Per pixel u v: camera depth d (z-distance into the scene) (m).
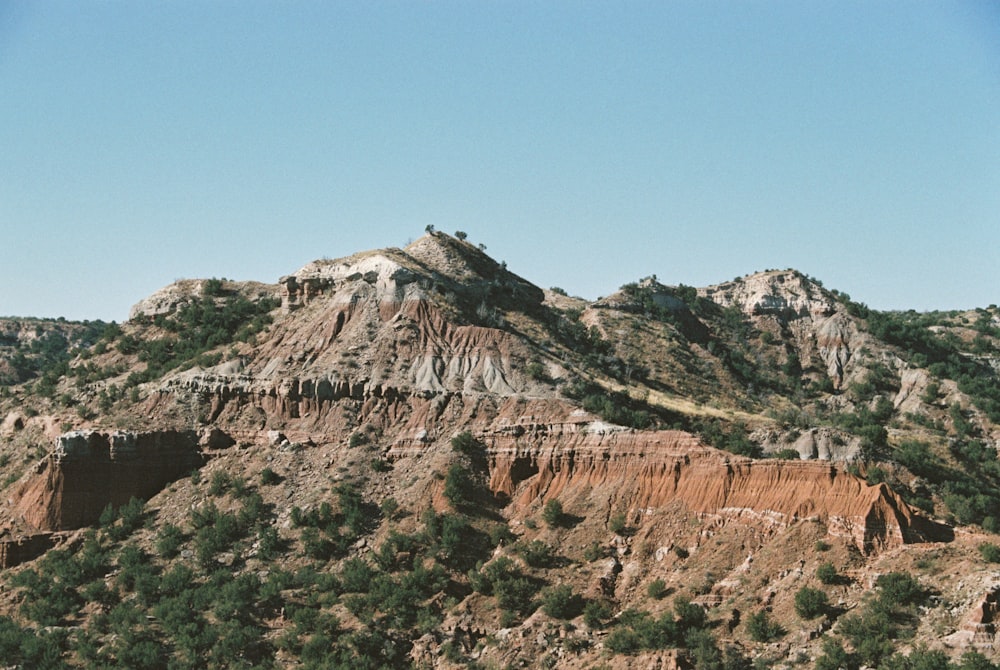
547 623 111.94
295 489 141.00
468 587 122.56
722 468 122.19
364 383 152.75
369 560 127.88
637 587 115.44
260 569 129.00
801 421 175.12
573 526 126.69
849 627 96.50
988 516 150.38
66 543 139.62
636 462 130.38
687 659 100.25
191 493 144.00
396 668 112.44
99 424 151.62
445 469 137.25
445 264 184.75
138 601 126.69
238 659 114.00
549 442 138.25
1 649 118.62
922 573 100.56
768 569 108.38
